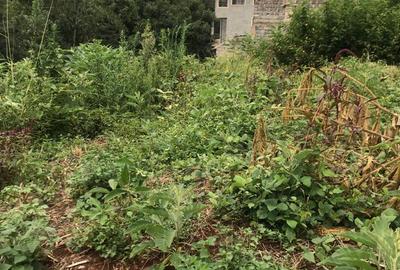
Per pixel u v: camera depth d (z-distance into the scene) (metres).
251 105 5.45
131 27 27.47
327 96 4.02
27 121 5.33
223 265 2.69
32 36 7.21
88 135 5.73
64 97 5.97
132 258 2.95
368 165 3.36
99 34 22.42
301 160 3.28
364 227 2.64
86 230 3.15
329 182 3.41
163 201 3.00
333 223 3.18
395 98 5.77
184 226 3.10
